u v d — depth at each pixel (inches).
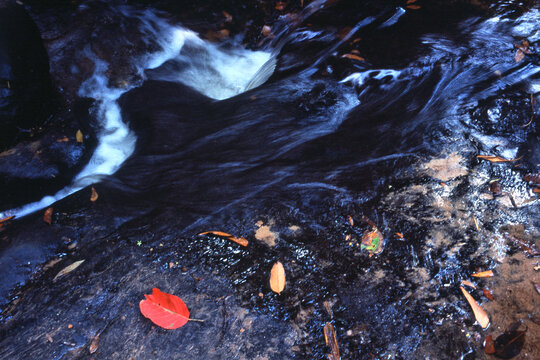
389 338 75.3
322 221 99.6
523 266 83.4
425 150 115.4
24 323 85.1
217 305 83.6
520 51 145.2
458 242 89.6
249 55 195.2
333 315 79.7
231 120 144.2
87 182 130.0
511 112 119.7
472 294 80.0
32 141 137.2
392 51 157.5
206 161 125.9
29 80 137.7
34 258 98.4
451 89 136.8
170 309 79.3
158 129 143.1
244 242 96.7
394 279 84.6
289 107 145.6
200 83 182.2
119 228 104.7
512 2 170.7
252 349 75.8
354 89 147.7
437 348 73.3
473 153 111.4
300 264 90.0
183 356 75.8
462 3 176.1
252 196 110.2
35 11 169.2
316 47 173.6
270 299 83.7
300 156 122.1
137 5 191.0
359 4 189.2
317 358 73.7
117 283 90.5
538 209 94.3
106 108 163.8
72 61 167.0
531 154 108.4
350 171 113.2
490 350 71.8
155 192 117.0
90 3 180.7
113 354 77.6
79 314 85.3
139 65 178.5
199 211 107.4
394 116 132.7
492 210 95.5
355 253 90.7
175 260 94.3
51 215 109.1
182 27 193.6
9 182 124.0
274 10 199.9
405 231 93.7
